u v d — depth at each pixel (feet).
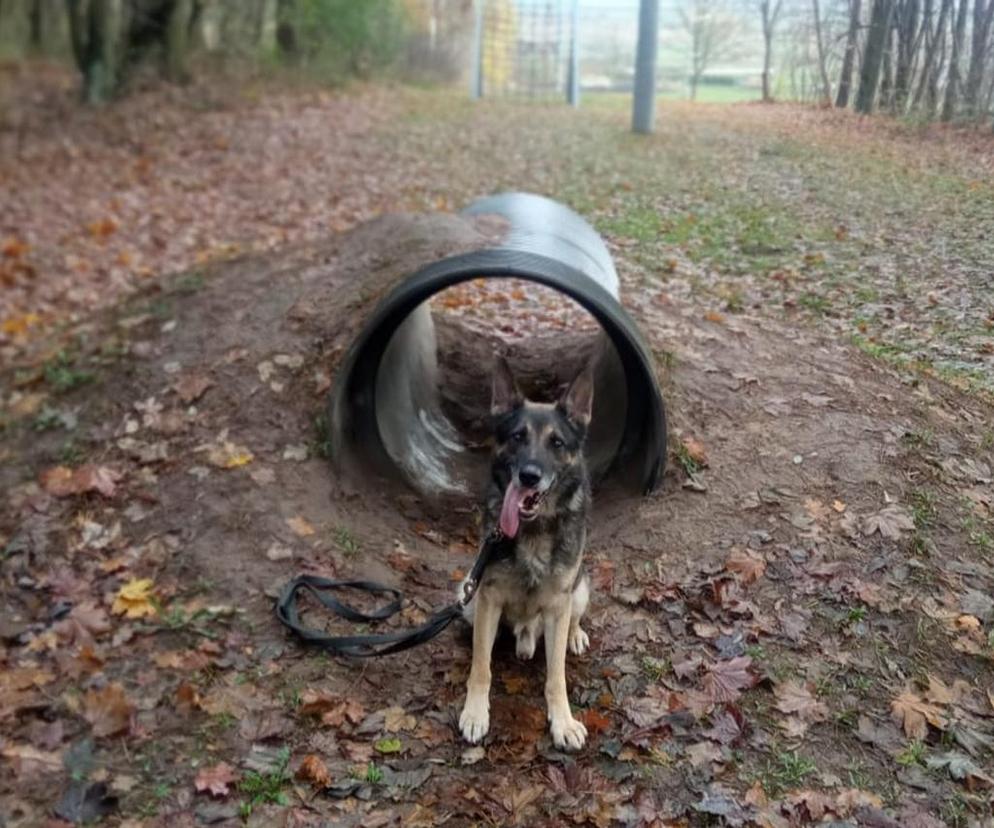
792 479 8.13
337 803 5.87
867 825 5.45
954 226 11.23
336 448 8.84
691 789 5.78
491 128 25.72
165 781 6.07
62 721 6.54
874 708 6.20
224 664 6.95
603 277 10.05
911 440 8.28
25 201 21.74
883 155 12.91
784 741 6.04
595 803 5.73
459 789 5.91
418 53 35.91
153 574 7.89
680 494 8.32
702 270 12.59
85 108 28.84
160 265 17.40
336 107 29.66
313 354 9.82
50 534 8.43
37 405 10.27
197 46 31.12
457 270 8.14
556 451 6.26
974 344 9.41
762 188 14.76
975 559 7.18
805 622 6.85
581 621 7.32
